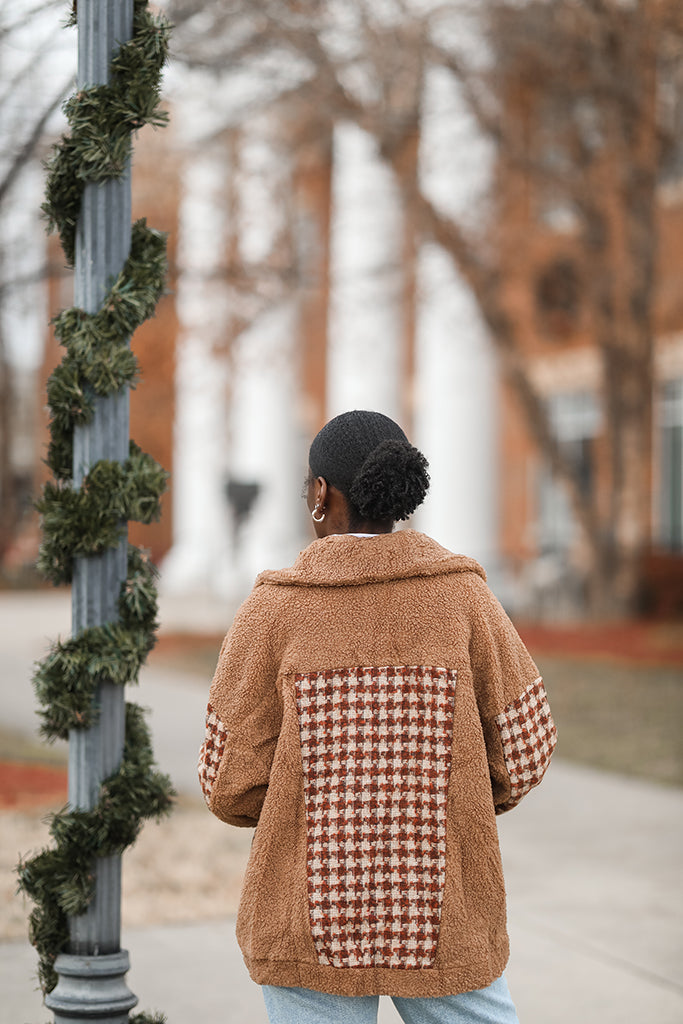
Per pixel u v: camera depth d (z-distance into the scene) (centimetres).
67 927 319
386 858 226
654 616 2019
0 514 2706
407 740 230
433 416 2488
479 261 1780
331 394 2664
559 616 2078
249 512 2575
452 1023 231
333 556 239
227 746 236
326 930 224
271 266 1438
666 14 1452
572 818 759
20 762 888
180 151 1298
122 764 321
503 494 2494
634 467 1980
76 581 323
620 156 1697
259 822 233
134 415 2259
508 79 1648
